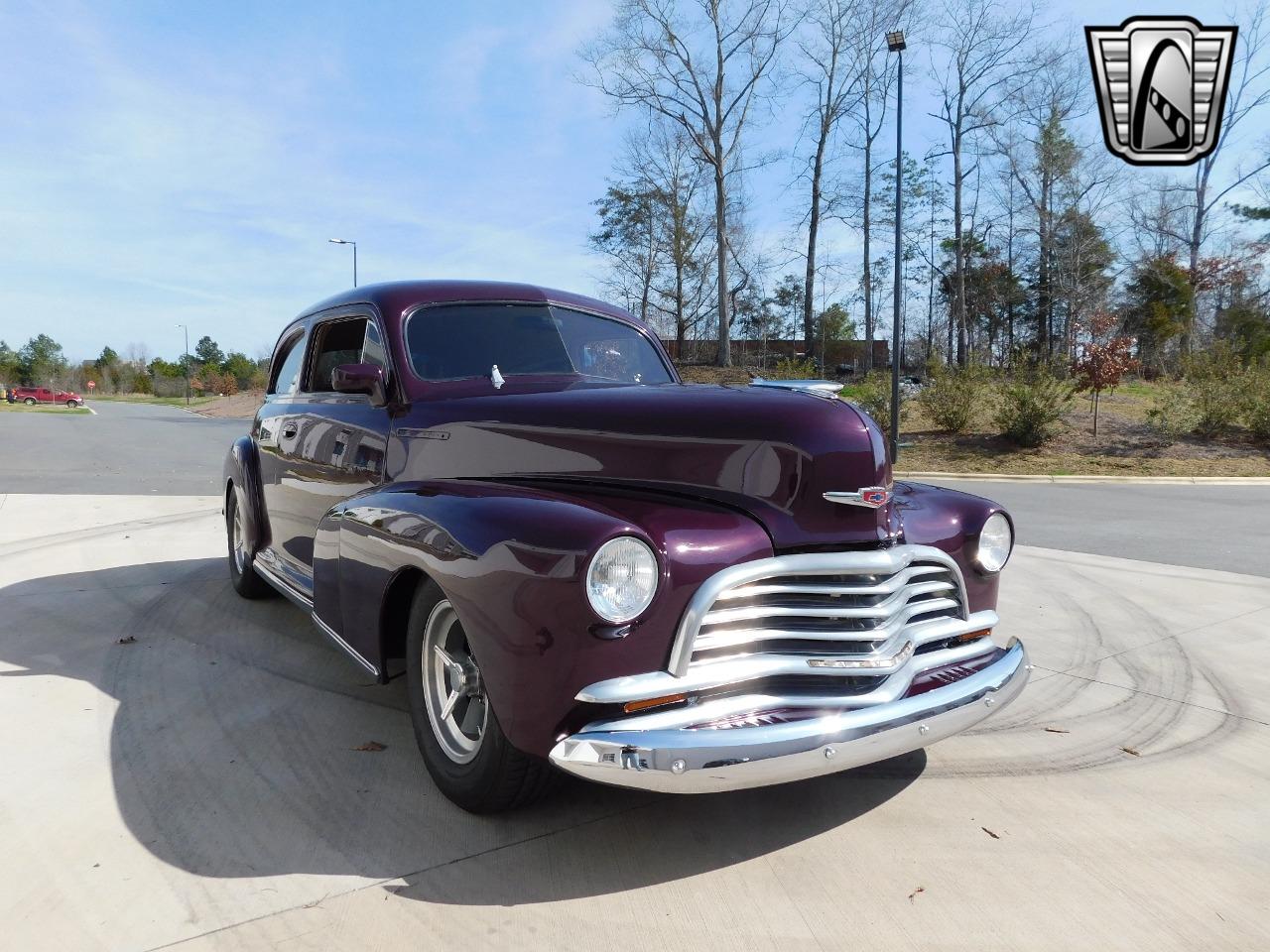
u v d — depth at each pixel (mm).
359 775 3021
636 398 2967
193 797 2832
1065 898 2373
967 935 2205
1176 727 3637
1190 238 39375
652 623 2281
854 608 2482
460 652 2795
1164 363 37031
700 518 2479
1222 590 6121
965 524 2986
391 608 2980
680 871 2477
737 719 2299
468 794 2670
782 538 2547
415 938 2143
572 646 2234
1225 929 2244
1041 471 16078
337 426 3818
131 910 2223
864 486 2641
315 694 3791
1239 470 15766
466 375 3549
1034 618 5367
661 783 2180
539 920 2229
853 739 2330
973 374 19656
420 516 2697
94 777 2955
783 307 47219
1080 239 37688
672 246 38500
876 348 46219
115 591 5504
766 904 2324
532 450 2975
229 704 3658
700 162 35219
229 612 5066
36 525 7953
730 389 3053
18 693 3715
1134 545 8062
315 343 4316
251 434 5156
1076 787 3057
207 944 2102
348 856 2506
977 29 36188
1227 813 2879
